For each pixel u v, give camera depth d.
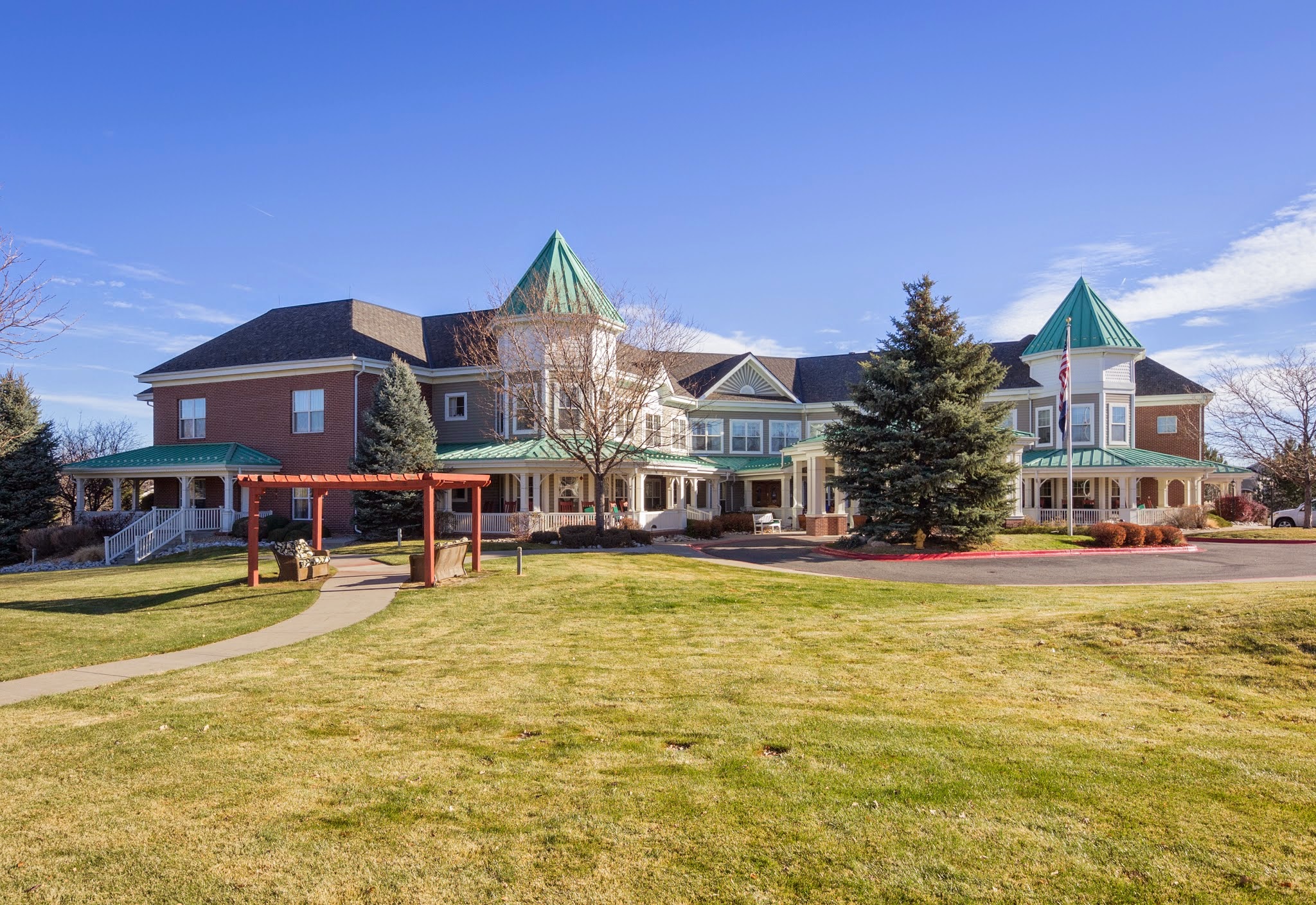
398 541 26.56
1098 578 19.62
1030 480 37.25
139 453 33.47
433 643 11.52
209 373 33.31
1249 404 38.62
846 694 8.41
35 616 14.85
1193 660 9.36
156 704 8.25
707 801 5.45
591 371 27.28
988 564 22.59
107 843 4.92
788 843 4.81
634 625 12.90
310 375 32.19
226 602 15.73
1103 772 5.95
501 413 32.53
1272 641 9.54
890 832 4.94
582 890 4.31
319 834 5.02
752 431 41.69
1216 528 35.12
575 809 5.36
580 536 25.81
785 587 17.20
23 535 32.22
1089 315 38.59
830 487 27.56
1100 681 8.91
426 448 29.61
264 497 32.75
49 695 8.76
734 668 9.70
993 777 5.86
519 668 9.80
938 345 25.73
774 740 6.77
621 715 7.66
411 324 37.03
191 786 5.84
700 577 18.86
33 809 5.44
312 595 16.08
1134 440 38.84
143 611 15.12
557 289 29.17
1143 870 4.43
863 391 26.50
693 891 4.28
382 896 4.28
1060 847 4.73
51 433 36.41
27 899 4.26
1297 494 42.44
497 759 6.39
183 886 4.39
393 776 6.03
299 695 8.57
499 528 28.98
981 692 8.48
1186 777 5.84
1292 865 4.48
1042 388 39.47
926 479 24.56
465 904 4.19
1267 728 7.14
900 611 14.22
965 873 4.43
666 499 36.72
